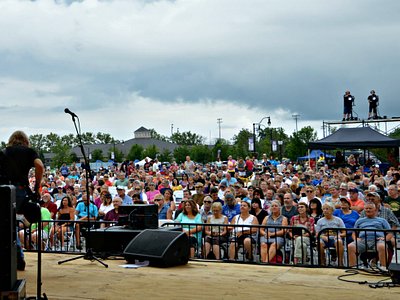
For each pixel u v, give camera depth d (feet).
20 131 20.10
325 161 98.27
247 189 43.47
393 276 19.51
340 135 71.56
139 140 356.79
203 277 21.06
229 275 21.58
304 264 24.17
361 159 104.47
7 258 12.17
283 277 21.17
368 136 69.62
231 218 32.24
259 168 82.17
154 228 25.84
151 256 23.29
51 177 76.23
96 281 20.16
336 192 36.29
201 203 37.60
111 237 25.08
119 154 254.68
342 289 18.92
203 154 217.36
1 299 12.01
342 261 26.53
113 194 50.57
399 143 67.10
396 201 33.76
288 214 30.89
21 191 18.89
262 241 27.63
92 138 419.54
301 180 54.24
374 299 17.39
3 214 12.14
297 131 202.59
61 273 21.79
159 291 18.52
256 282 20.16
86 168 23.66
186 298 17.51
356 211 30.89
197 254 27.66
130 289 18.81
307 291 18.57
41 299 15.39
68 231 32.07
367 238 25.41
